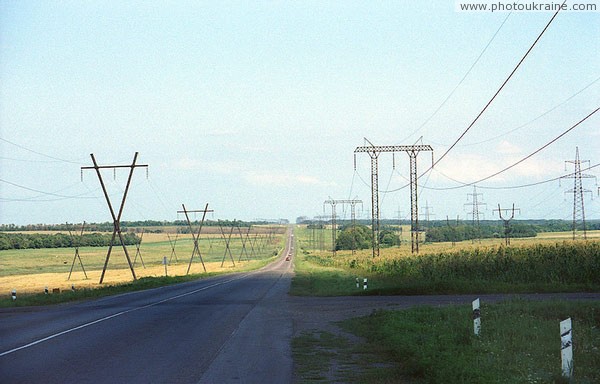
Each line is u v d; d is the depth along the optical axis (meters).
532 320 28.72
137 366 21.16
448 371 17.73
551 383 16.53
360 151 114.31
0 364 21.67
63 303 56.66
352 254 180.88
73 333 30.80
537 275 61.03
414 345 22.81
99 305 51.19
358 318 36.06
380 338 27.09
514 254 77.25
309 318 37.56
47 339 28.53
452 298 48.59
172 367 20.98
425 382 18.25
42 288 98.00
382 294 54.97
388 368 20.80
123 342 27.25
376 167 117.31
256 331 31.23
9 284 115.75
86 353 24.11
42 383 18.20
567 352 17.44
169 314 40.56
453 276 68.38
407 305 43.47
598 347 22.27
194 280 104.75
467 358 19.62
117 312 42.84
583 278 58.19
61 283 115.19
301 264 156.12
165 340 27.91
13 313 46.53
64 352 24.41
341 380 18.92
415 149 111.25
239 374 19.78
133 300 56.09
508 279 61.62
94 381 18.50
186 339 28.25
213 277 114.50
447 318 31.61
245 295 59.22
